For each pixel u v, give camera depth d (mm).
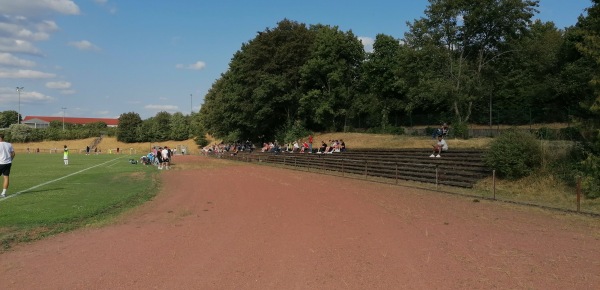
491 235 9156
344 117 52688
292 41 54500
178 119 117125
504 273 6551
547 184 15727
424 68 35188
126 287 6059
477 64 35406
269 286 6055
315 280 6293
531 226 10125
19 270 6961
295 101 54750
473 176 18641
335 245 8383
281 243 8609
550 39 46656
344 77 52344
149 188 19406
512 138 17875
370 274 6551
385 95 50062
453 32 34062
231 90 65500
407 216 11531
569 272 6590
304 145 42500
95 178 24828
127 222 11164
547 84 42281
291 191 18047
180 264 7184
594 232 9438
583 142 16469
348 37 52281
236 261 7336
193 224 10797
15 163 43156
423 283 6117
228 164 42344
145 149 108438
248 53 58906
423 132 40688
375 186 19719
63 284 6234
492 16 32719
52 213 12094
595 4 14820
